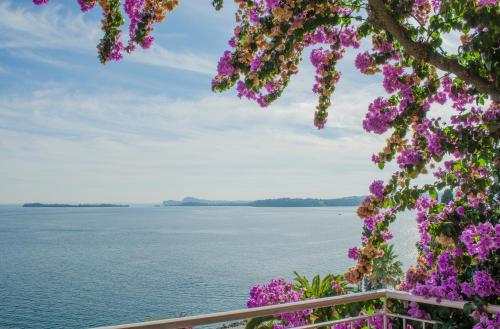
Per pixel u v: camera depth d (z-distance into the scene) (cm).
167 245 19025
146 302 9425
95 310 8831
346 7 393
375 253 429
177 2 437
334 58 444
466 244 352
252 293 933
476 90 409
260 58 373
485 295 334
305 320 615
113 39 438
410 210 425
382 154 429
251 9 428
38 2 399
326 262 13862
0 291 10612
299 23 362
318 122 464
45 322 8019
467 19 304
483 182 396
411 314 371
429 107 418
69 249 17800
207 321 231
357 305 413
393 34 363
